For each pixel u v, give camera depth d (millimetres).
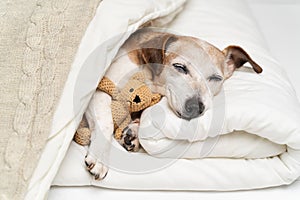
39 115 548
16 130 537
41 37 610
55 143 547
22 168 516
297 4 1116
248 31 819
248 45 769
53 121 555
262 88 642
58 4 650
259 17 1053
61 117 559
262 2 1182
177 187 599
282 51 935
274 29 1008
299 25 1023
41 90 566
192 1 877
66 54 597
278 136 582
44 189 528
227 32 795
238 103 596
